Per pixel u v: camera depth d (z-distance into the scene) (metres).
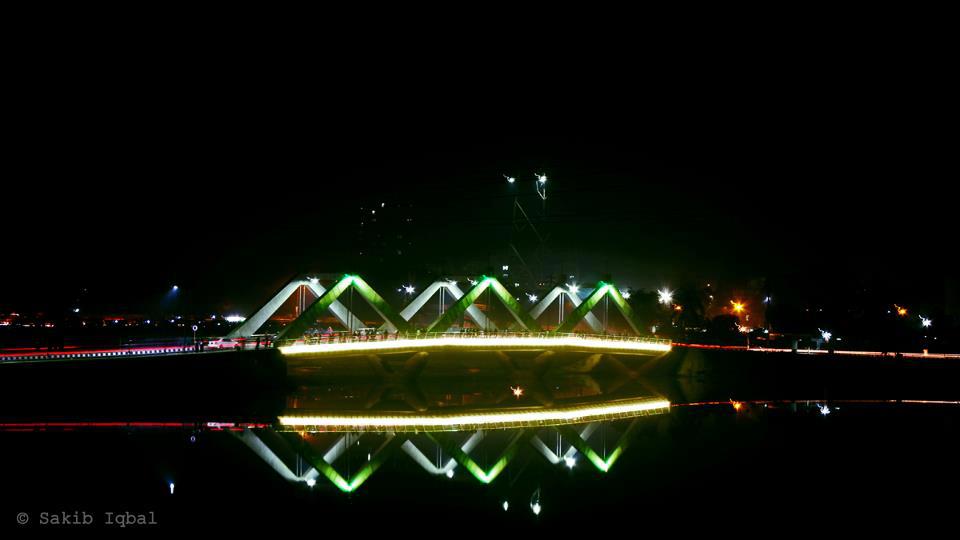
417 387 79.50
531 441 50.06
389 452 44.94
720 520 32.03
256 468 38.84
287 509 32.00
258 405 61.88
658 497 35.81
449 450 46.19
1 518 29.23
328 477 38.03
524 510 33.25
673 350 94.81
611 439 51.12
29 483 34.09
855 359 87.19
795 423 58.38
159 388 56.53
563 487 37.50
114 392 54.22
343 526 30.02
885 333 106.00
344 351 68.12
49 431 45.78
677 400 75.31
